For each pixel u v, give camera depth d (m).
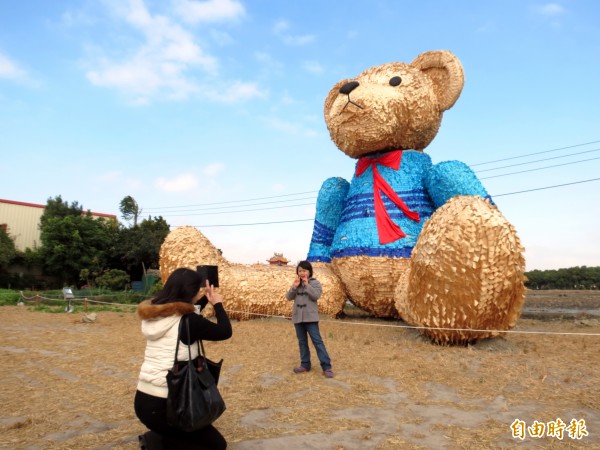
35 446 3.13
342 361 5.47
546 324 9.03
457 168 7.34
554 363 5.25
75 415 3.77
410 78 7.77
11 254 27.12
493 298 5.55
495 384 4.47
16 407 3.99
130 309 13.81
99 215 33.72
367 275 7.71
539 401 3.96
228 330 2.83
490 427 3.39
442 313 5.78
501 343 6.11
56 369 5.38
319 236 9.17
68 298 12.92
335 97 8.56
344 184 9.22
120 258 28.31
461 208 5.70
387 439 3.17
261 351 6.15
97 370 5.30
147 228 29.41
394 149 8.23
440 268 5.62
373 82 7.83
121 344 6.95
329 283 8.37
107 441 3.21
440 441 3.14
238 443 3.12
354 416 3.65
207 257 8.43
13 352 6.41
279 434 3.28
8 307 14.66
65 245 26.84
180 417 2.53
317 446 3.06
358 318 9.13
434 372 4.90
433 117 7.92
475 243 5.45
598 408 3.75
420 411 3.76
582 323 8.95
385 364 5.27
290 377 4.84
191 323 2.72
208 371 2.75
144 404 2.66
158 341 2.71
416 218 7.72
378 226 7.74
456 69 7.76
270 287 8.48
